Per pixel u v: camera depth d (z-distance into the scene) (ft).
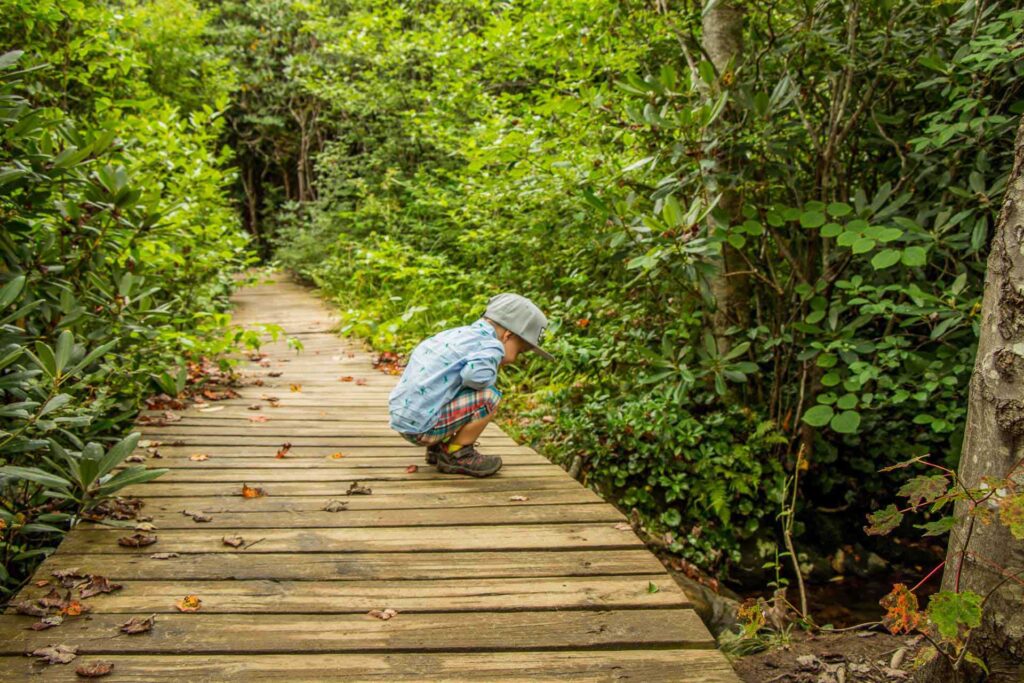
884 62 12.62
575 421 14.49
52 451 8.35
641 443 14.07
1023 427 5.36
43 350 8.15
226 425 13.04
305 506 9.07
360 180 37.04
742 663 8.08
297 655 5.77
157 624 6.17
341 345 22.59
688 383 13.01
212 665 5.60
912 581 13.43
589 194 12.07
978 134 11.14
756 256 14.85
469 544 7.97
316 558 7.56
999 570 5.54
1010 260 5.46
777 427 14.48
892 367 12.54
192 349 15.87
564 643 5.95
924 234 10.91
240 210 56.65
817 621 11.96
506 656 5.80
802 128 13.35
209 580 7.03
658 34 15.42
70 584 6.82
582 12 15.40
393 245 26.91
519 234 21.49
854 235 10.53
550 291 19.83
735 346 14.02
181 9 32.27
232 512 8.82
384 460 11.09
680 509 14.26
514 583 7.06
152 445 11.57
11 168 9.36
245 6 48.44
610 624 6.29
